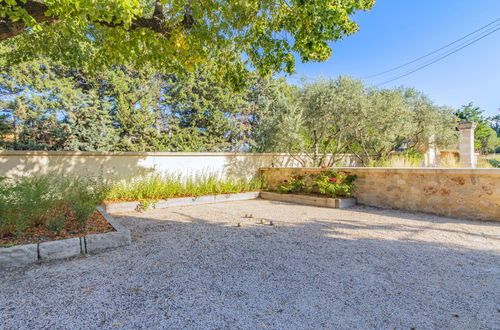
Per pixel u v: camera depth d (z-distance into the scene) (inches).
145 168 286.5
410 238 144.8
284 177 345.7
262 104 604.4
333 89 397.7
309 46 182.4
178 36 176.9
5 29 126.8
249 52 226.2
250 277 94.0
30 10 124.0
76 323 65.6
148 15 231.0
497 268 101.8
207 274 96.5
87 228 141.3
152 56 211.5
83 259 112.8
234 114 599.2
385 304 75.5
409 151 571.5
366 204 261.3
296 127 431.8
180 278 93.0
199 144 539.2
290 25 199.0
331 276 94.8
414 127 482.0
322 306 74.4
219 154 339.6
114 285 87.4
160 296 79.8
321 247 129.0
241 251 123.1
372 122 410.3
